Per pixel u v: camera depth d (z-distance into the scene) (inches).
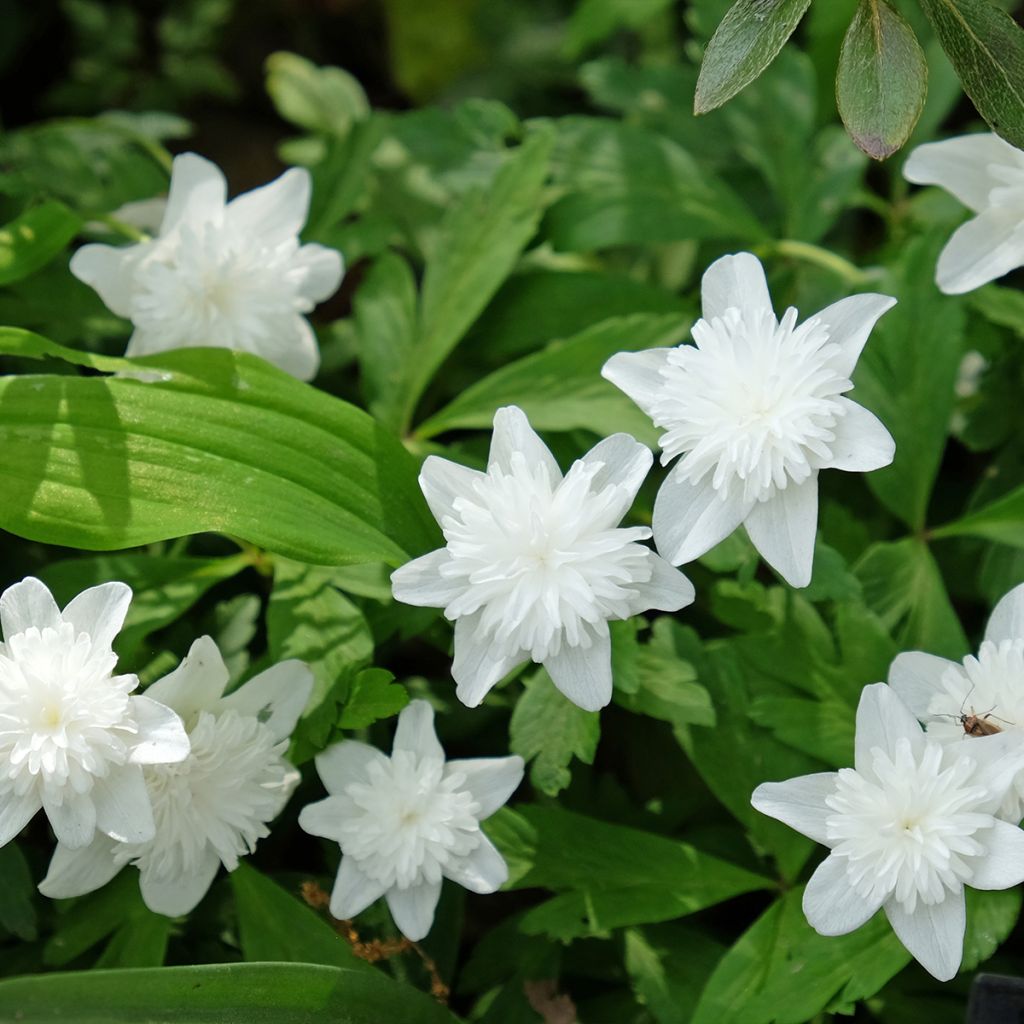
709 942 11.9
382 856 10.9
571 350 12.5
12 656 10.4
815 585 11.5
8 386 11.0
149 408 11.2
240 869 11.6
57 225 12.4
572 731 11.3
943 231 12.6
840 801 10.5
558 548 10.4
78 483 11.0
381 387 12.7
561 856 11.6
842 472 13.3
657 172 13.3
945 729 10.8
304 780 12.2
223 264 11.8
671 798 12.4
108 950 11.4
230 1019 10.6
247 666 11.9
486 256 12.8
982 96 10.6
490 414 12.5
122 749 10.3
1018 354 12.9
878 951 11.2
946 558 13.0
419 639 13.1
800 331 10.5
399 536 11.4
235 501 11.1
